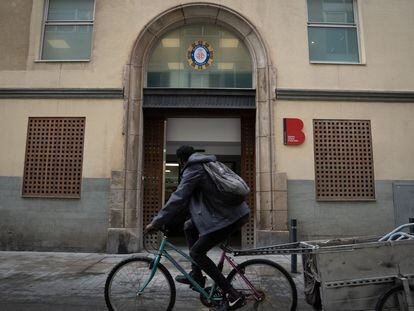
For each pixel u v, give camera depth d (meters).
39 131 8.64
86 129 8.59
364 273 3.37
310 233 8.34
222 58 9.30
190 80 9.20
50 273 5.99
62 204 8.38
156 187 9.02
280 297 3.57
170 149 9.41
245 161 9.15
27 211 8.36
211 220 3.39
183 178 3.45
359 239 4.18
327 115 8.72
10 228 8.31
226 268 3.95
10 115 8.68
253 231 8.92
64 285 5.19
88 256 7.70
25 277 5.69
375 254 3.39
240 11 8.98
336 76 8.88
